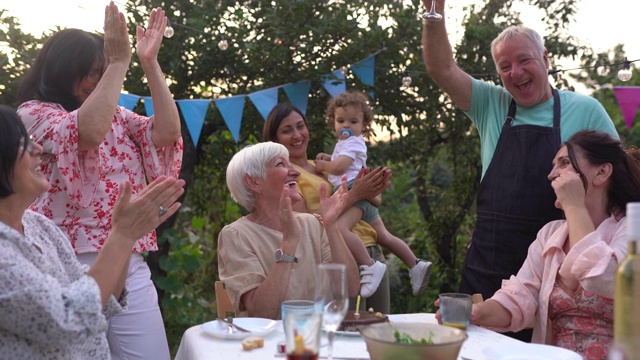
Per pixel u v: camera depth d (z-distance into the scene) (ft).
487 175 10.68
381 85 16.46
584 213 8.05
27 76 9.02
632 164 8.34
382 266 11.44
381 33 15.47
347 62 15.62
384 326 5.71
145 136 9.28
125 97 13.03
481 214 10.73
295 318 5.23
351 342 6.94
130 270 8.82
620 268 4.57
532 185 10.11
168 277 17.58
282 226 8.80
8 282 5.47
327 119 14.06
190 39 15.60
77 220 8.61
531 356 6.33
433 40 10.98
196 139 13.73
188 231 21.12
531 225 10.09
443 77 11.25
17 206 6.35
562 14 17.65
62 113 8.55
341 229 11.85
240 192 9.55
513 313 8.15
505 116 10.98
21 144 6.24
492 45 10.92
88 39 8.90
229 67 16.05
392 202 20.06
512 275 9.48
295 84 15.42
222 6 15.92
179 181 6.59
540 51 10.55
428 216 19.17
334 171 12.71
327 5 15.96
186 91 16.44
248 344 6.66
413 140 17.57
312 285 9.41
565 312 8.17
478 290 10.59
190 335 7.30
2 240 5.85
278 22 15.26
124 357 8.73
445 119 17.11
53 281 5.69
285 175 9.41
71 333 5.62
